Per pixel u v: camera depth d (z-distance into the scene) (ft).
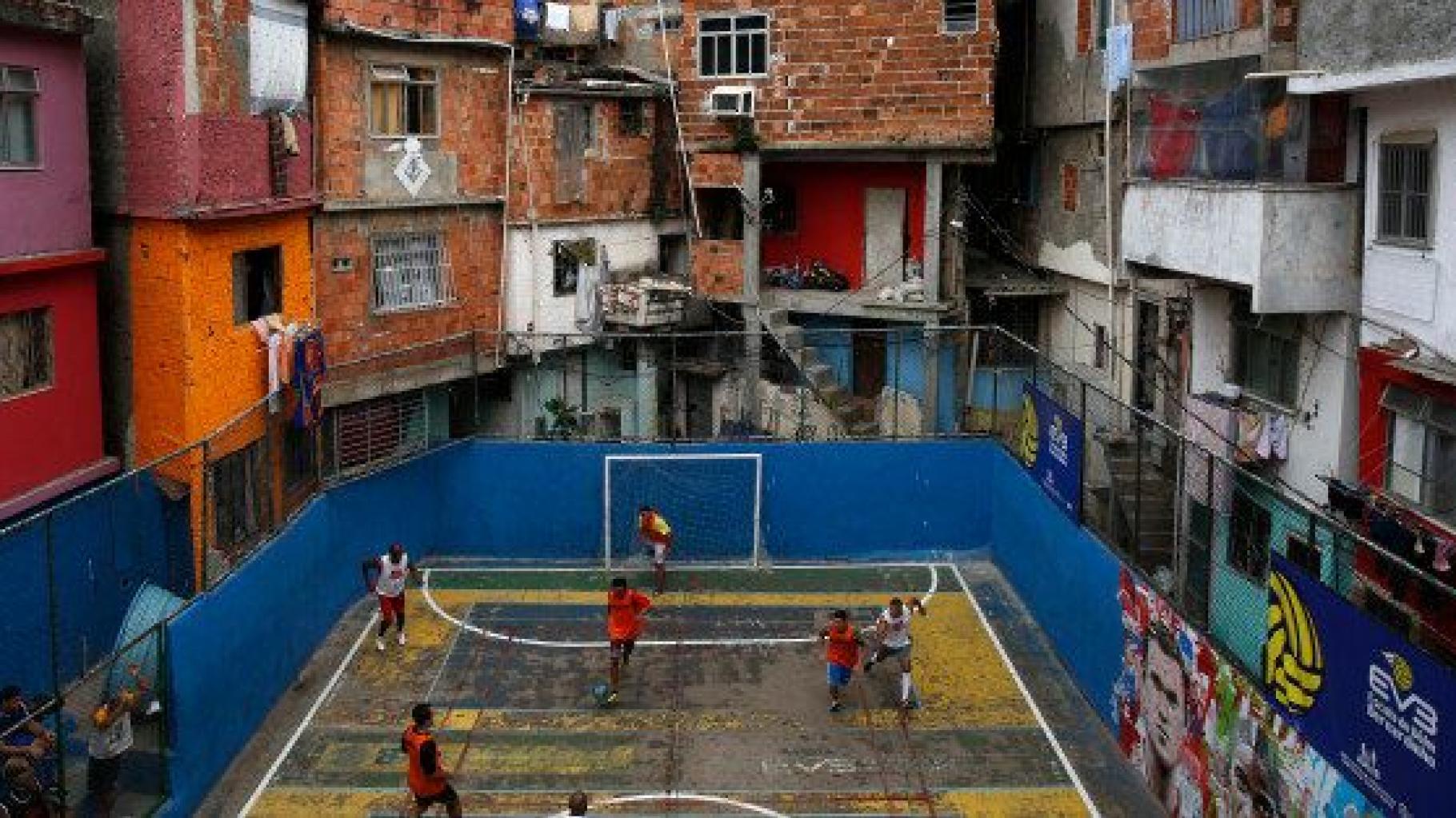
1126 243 71.15
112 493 59.36
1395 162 53.26
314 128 76.07
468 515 79.56
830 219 101.65
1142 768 51.98
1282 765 39.45
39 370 59.52
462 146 85.46
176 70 62.03
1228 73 62.80
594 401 95.91
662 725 56.80
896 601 58.39
